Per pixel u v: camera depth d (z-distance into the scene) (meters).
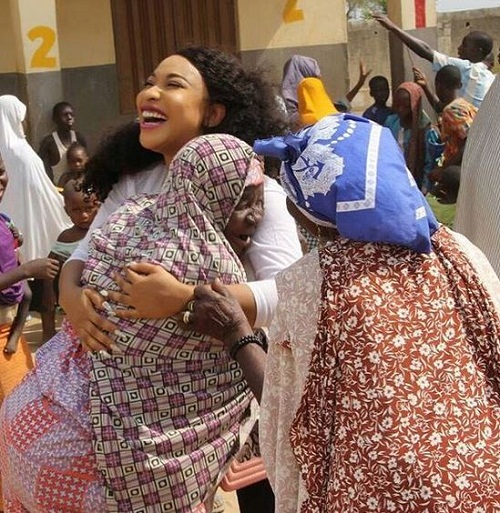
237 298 2.66
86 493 2.66
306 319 2.09
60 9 13.00
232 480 2.96
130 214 2.80
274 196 2.91
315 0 12.69
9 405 2.84
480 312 2.08
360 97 20.84
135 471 2.62
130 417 2.63
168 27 13.40
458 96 8.98
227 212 2.70
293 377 2.16
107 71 13.26
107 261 2.72
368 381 1.99
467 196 3.28
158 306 2.60
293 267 2.14
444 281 2.09
